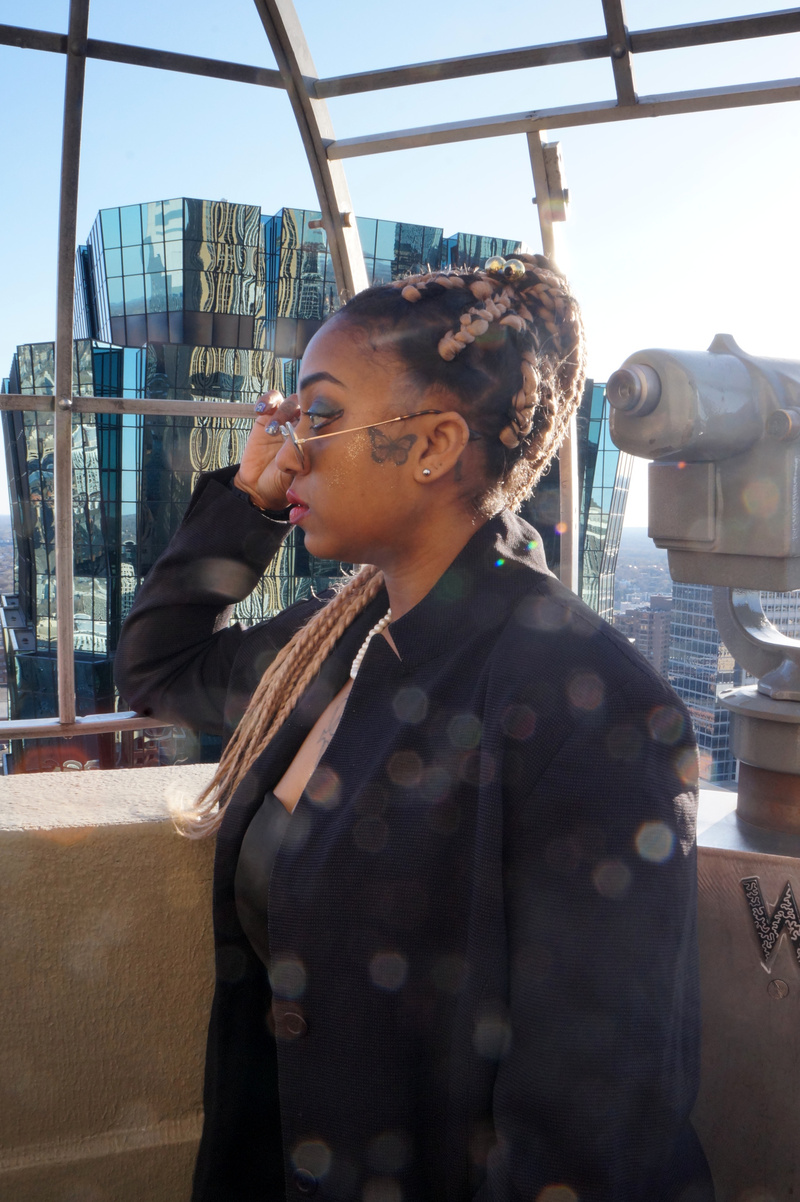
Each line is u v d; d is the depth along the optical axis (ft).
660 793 2.19
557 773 2.22
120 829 3.86
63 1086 3.96
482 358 2.58
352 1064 2.57
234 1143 3.25
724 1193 3.96
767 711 4.23
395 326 2.58
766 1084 3.84
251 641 3.90
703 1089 3.98
